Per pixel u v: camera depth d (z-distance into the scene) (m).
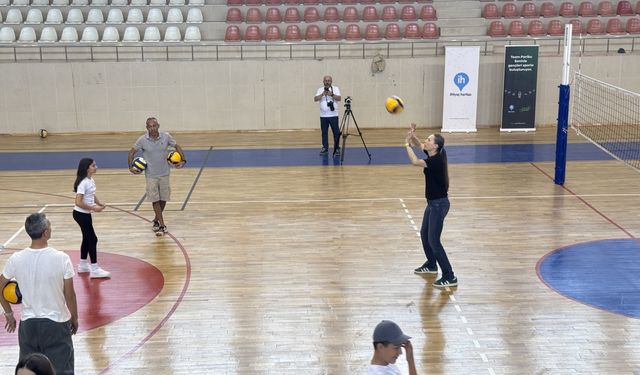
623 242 9.98
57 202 12.46
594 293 8.20
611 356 6.66
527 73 18.81
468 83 18.89
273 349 6.88
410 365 4.57
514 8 21.03
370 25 20.36
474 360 6.61
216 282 8.66
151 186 10.30
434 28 20.28
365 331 7.26
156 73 19.33
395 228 10.78
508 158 15.79
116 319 7.61
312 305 7.94
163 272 9.02
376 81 19.67
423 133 19.17
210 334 7.23
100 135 19.41
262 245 10.05
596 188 13.06
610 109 19.70
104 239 10.40
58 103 19.33
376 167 15.09
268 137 18.94
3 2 20.80
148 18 20.64
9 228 10.90
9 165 15.64
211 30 20.59
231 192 13.13
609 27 20.47
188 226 11.03
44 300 5.31
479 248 9.79
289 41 20.28
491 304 7.92
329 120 15.98
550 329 7.26
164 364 6.60
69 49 19.56
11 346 6.99
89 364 6.61
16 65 18.98
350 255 9.59
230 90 19.58
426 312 7.72
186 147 17.64
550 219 11.12
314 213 11.66
